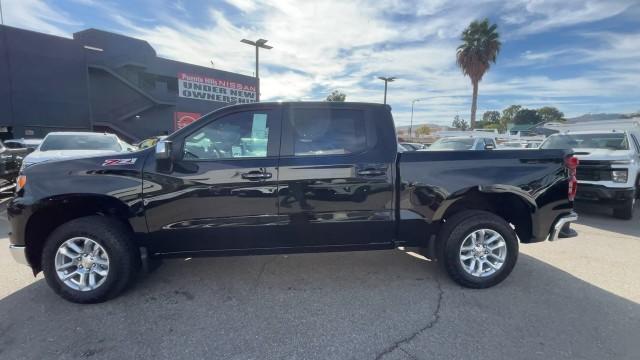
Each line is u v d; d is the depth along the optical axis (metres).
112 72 27.92
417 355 2.55
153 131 31.48
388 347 2.65
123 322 2.99
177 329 2.89
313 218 3.46
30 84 24.22
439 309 3.21
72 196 3.23
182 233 3.37
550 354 2.54
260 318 3.06
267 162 3.40
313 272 4.05
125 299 3.40
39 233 3.44
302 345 2.68
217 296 3.47
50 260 3.22
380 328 2.91
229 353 2.58
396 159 3.53
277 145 3.45
